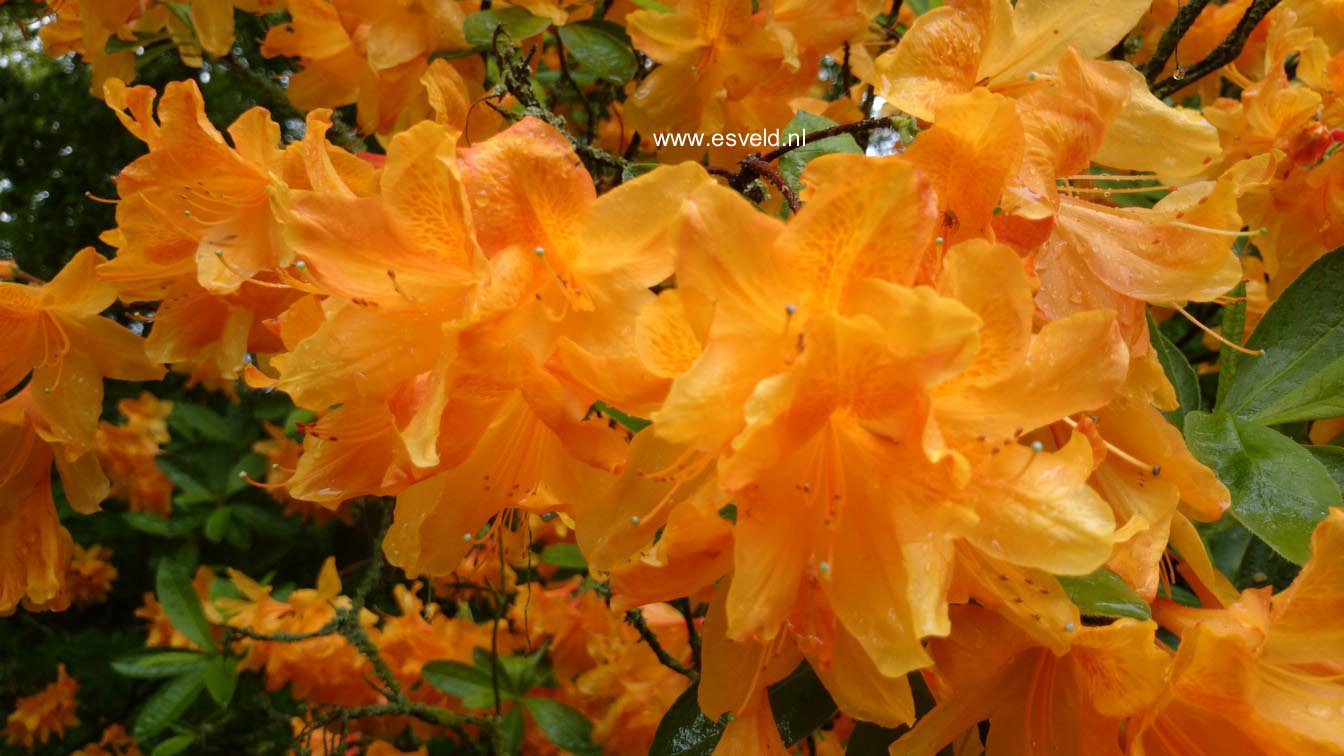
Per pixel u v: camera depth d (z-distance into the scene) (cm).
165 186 29
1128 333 26
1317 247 38
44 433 33
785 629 23
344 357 24
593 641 51
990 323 21
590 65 39
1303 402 31
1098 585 24
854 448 22
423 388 24
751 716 25
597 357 22
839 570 22
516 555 37
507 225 23
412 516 26
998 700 25
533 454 25
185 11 45
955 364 20
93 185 109
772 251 21
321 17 40
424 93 38
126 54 45
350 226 24
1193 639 22
